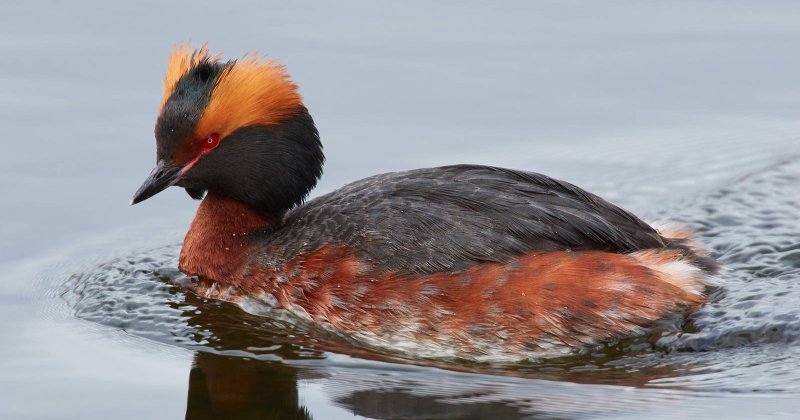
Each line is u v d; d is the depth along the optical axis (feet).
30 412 42.88
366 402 43.39
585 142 67.41
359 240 48.24
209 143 51.19
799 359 44.62
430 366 46.19
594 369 45.32
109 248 57.47
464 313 46.39
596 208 48.98
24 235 58.34
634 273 46.80
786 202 59.67
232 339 48.34
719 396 42.39
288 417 42.57
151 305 51.21
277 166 51.42
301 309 49.24
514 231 47.19
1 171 63.26
